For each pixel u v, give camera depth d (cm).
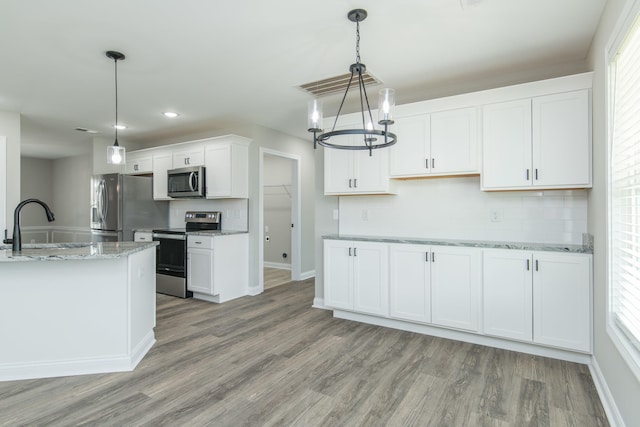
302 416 197
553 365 260
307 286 531
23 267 237
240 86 344
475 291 294
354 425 189
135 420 192
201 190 468
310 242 600
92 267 249
